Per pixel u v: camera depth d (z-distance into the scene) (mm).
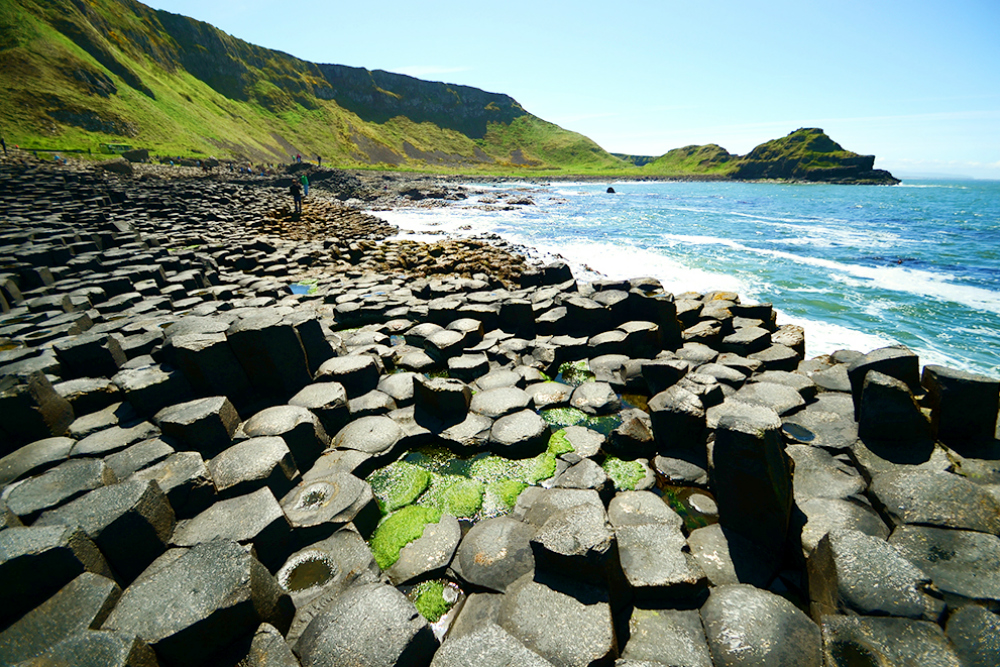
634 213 46688
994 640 3287
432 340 9641
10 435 5996
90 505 4324
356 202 53500
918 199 75938
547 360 9547
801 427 6836
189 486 5062
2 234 15953
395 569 4832
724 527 5145
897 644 3344
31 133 58531
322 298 14352
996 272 20406
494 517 5574
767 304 11234
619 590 4047
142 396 6785
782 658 3562
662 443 6785
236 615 3441
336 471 5895
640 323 10125
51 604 3504
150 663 3105
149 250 15766
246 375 7605
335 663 3398
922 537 4414
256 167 76062
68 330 9078
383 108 181500
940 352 11836
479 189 78750
